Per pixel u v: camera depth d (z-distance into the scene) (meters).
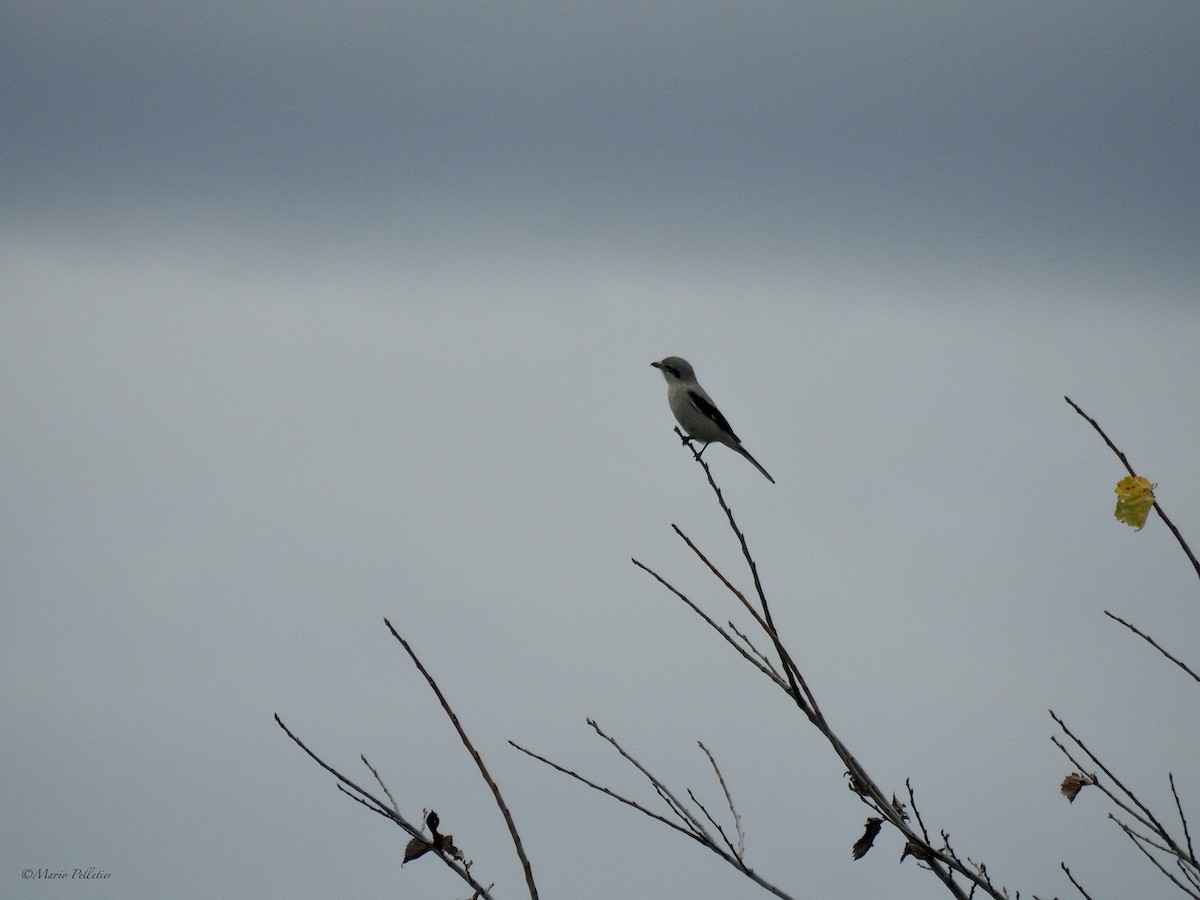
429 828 7.64
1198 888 7.98
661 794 8.51
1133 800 8.41
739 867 8.22
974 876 8.08
